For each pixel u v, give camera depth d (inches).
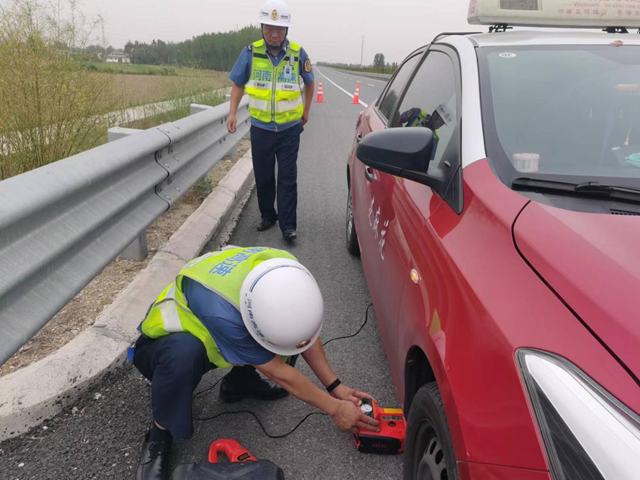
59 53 168.6
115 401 102.0
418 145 82.4
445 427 61.4
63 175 94.0
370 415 92.6
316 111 652.7
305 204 242.1
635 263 55.6
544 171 77.3
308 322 75.4
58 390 97.7
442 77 109.8
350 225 177.8
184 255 161.0
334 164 331.6
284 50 180.2
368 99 892.6
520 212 67.2
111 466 87.5
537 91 89.8
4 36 158.6
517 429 48.9
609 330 49.1
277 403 106.3
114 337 113.5
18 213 79.2
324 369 93.8
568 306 52.9
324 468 89.7
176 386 83.1
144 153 130.6
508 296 57.7
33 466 86.4
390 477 88.0
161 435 88.0
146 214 136.2
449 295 66.8
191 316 85.0
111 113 206.4
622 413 43.9
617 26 119.1
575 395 46.4
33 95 159.5
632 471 40.8
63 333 114.5
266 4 174.6
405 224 92.0
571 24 120.4
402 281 87.7
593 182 75.6
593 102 88.4
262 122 182.5
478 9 120.6
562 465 44.7
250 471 78.5
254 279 76.9
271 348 77.6
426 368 77.6
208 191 228.1
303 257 179.3
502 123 84.7
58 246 91.0
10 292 80.5
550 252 59.1
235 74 188.9
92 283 138.1
